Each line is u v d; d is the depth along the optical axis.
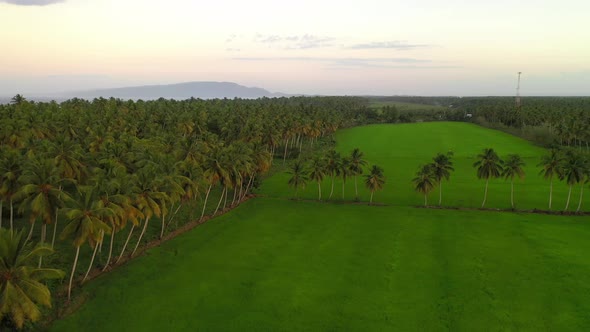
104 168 77.12
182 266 63.12
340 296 54.19
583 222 84.12
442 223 84.75
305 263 64.81
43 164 56.84
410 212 93.06
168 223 80.31
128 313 49.56
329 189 115.88
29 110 133.88
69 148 76.94
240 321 48.31
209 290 55.66
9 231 38.56
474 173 133.75
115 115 143.12
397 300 53.16
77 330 45.88
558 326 46.88
